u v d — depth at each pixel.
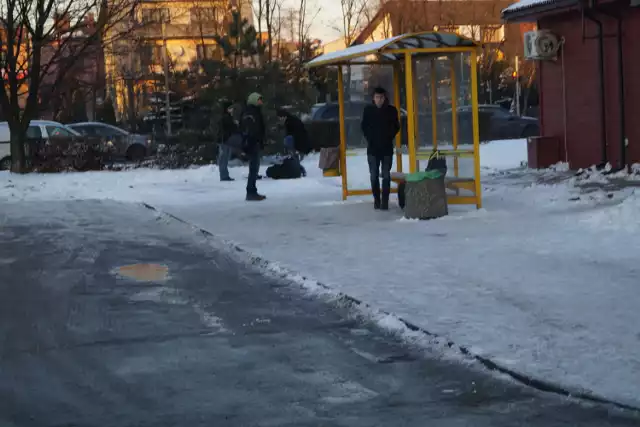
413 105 14.58
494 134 34.97
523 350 6.37
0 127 29.31
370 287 8.56
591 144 18.94
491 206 14.11
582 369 5.94
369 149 14.14
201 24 45.41
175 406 5.53
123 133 33.78
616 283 8.32
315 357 6.52
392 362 6.36
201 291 8.84
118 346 6.91
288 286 8.99
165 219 14.22
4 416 5.40
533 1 19.88
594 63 18.64
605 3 17.70
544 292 8.09
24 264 10.44
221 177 21.44
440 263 9.60
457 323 7.12
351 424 5.18
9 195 19.08
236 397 5.68
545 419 5.20
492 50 52.88
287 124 21.89
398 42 13.68
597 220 11.66
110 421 5.29
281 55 42.66
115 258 10.77
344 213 14.07
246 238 11.85
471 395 5.64
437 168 14.10
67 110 41.94
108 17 27.38
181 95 37.06
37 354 6.73
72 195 18.98
